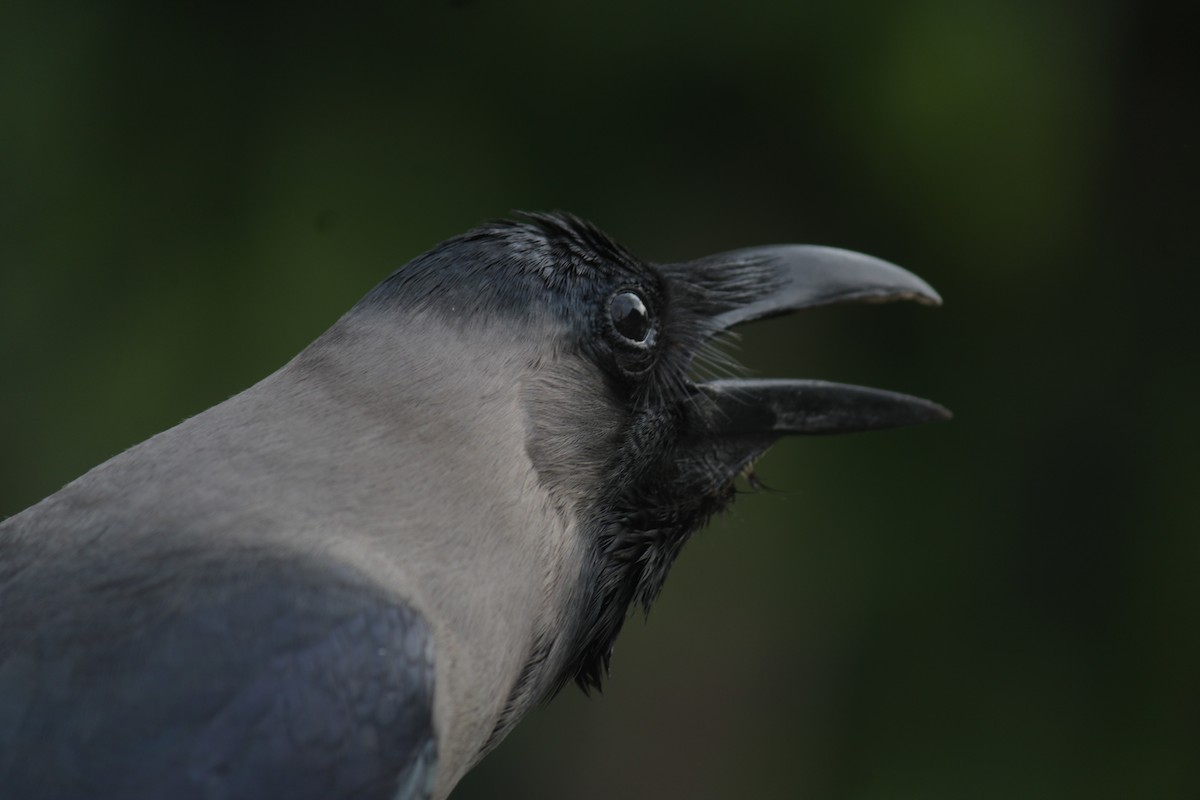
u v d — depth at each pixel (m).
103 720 5.19
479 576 6.14
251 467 5.99
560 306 6.75
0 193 10.55
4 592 5.55
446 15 11.43
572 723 13.25
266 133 11.03
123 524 5.73
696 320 7.50
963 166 10.95
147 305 10.55
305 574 5.65
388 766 5.49
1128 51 11.99
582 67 11.47
